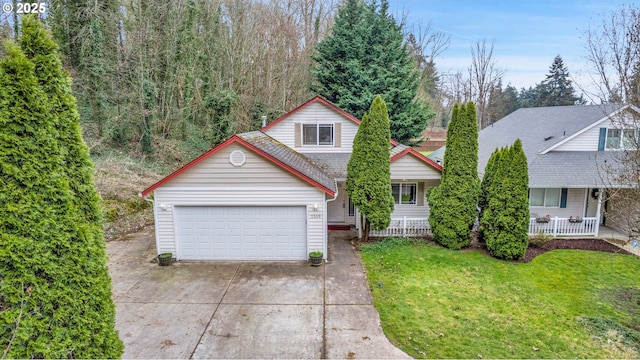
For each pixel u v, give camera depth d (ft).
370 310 24.95
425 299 26.68
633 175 30.12
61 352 12.78
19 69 11.81
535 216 43.62
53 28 51.96
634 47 32.40
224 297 26.86
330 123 49.03
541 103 140.97
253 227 34.22
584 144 45.16
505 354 20.26
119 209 44.86
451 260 34.47
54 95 12.77
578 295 27.99
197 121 72.18
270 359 19.66
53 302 12.75
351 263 33.86
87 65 53.42
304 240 34.40
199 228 34.12
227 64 71.41
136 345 20.86
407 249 37.35
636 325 23.85
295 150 49.19
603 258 35.65
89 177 13.99
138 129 61.82
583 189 44.60
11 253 11.74
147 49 60.29
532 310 25.39
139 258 34.78
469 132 36.76
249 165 33.01
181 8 64.08
